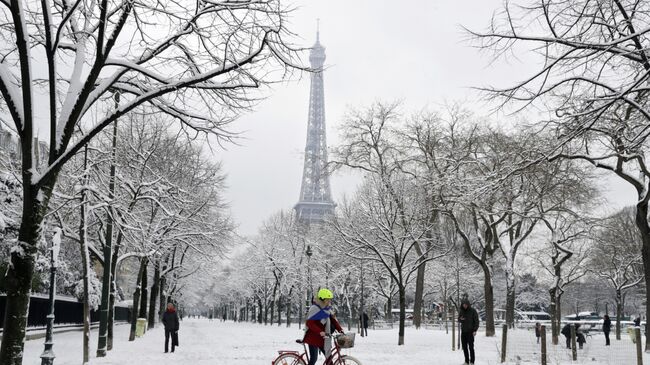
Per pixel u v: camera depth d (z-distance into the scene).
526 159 15.72
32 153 11.16
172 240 34.91
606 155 16.31
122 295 65.44
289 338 36.91
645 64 11.62
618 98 11.46
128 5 10.95
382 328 55.81
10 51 12.63
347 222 41.19
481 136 34.81
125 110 11.66
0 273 24.64
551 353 22.47
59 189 24.59
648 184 24.38
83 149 22.19
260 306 83.56
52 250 17.50
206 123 13.83
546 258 59.53
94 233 29.50
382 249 44.22
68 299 39.56
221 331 48.91
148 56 12.43
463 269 66.19
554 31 12.13
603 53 11.66
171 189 29.42
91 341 30.20
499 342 32.50
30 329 30.22
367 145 45.44
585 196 35.50
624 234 55.34
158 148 32.44
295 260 71.69
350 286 70.44
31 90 10.94
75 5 10.81
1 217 23.48
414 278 62.88
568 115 12.58
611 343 22.06
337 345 13.17
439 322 64.94
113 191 21.89
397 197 32.47
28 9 12.52
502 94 12.80
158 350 25.62
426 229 32.81
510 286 39.94
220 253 43.16
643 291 75.00
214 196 39.59
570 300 98.12
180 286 75.75
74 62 12.36
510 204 31.20
